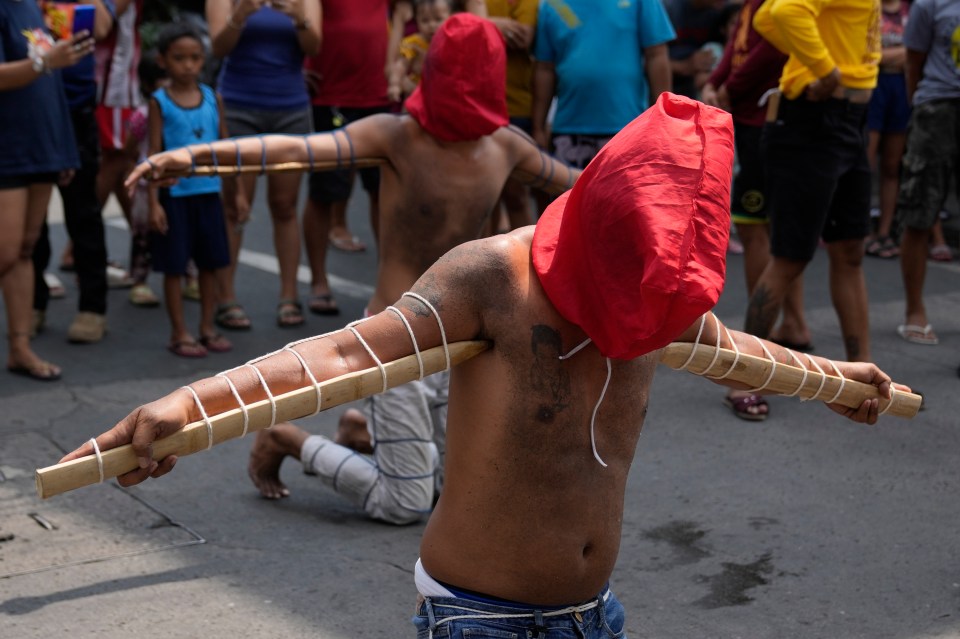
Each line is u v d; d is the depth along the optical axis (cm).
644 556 405
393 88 766
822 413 555
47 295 672
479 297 213
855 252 557
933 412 553
